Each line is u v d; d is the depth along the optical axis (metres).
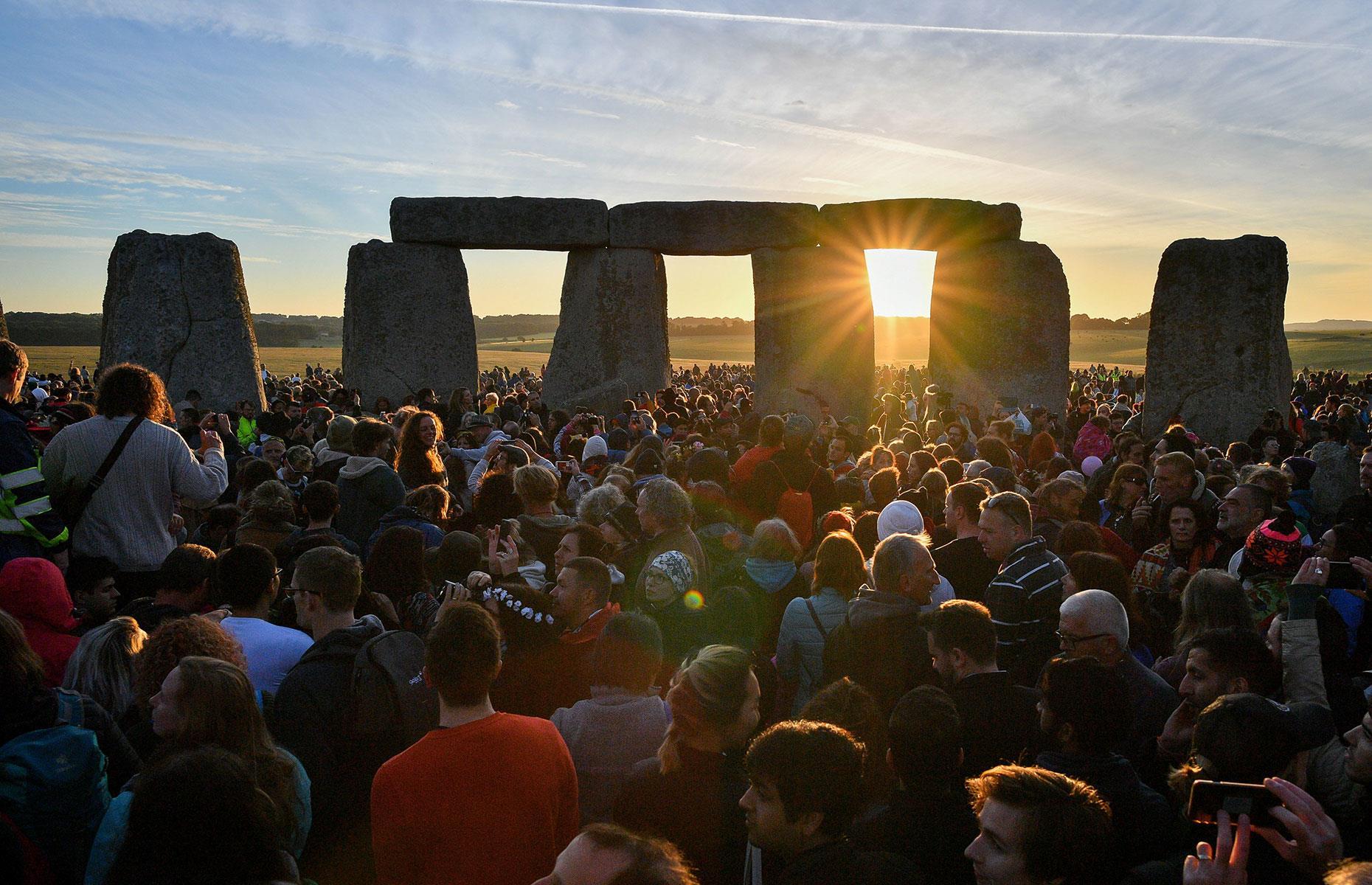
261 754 3.07
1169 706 3.95
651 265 21.14
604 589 4.55
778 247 21.11
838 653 4.49
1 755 3.11
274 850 2.51
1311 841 2.33
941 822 3.14
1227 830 2.41
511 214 20.59
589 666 4.30
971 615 3.86
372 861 3.90
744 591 5.23
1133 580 5.96
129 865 2.41
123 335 18.33
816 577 5.04
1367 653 4.31
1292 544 4.89
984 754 3.71
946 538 6.84
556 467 10.14
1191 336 19.66
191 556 4.77
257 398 18.88
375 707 3.84
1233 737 2.82
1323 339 132.88
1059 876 2.47
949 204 20.55
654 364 21.08
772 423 8.23
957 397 20.62
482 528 6.36
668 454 10.74
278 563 5.92
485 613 3.34
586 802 3.77
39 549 5.23
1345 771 2.96
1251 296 19.28
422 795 3.11
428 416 7.97
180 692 2.99
